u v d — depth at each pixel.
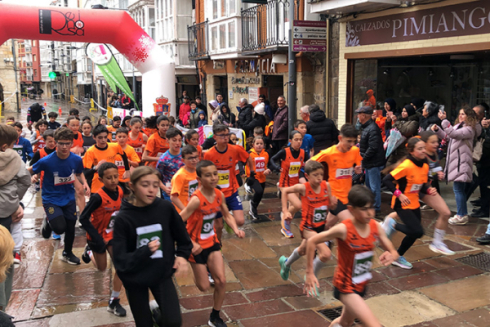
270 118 12.66
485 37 7.45
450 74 10.30
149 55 13.73
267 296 4.68
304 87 12.01
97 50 16.19
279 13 12.81
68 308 4.46
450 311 4.29
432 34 8.35
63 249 6.18
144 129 10.30
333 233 3.34
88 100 51.88
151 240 3.09
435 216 7.25
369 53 9.75
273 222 7.28
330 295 4.68
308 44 10.47
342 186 5.45
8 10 11.90
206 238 4.01
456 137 6.48
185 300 4.59
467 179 6.60
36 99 70.69
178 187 4.69
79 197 5.76
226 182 5.57
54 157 5.39
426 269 5.26
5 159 4.14
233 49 15.06
